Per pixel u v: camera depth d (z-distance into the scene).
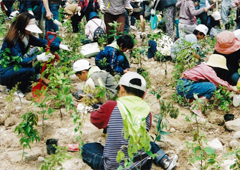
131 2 7.86
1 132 4.07
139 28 9.47
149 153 2.40
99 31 6.52
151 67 6.46
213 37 8.58
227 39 4.92
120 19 6.35
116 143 2.77
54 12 6.61
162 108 3.30
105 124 2.84
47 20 6.55
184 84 4.70
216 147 3.85
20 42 4.74
